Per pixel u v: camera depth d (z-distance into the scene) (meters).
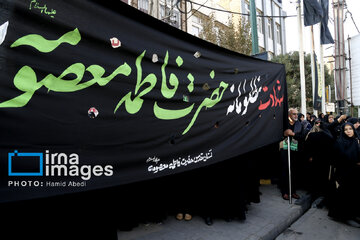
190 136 2.25
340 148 3.83
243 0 15.84
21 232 1.68
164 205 3.42
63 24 1.47
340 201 3.81
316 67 8.29
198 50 2.42
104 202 2.07
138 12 1.85
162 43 2.05
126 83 1.76
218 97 2.60
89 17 1.59
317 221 3.88
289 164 4.28
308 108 16.84
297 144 4.62
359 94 12.76
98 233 2.03
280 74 4.01
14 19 1.29
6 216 1.62
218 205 3.43
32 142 1.32
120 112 1.71
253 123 3.18
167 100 2.05
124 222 3.08
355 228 3.63
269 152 5.11
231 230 3.20
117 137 1.69
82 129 1.52
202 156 2.35
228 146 2.68
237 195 3.41
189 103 2.26
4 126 1.24
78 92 1.51
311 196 4.73
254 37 5.64
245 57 3.15
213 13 10.12
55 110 1.41
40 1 1.38
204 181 3.36
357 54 12.79
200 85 2.39
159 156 1.96
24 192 1.27
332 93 18.97
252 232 3.15
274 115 3.75
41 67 1.37
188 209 3.48
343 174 3.79
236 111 2.86
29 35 1.33
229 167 3.41
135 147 1.79
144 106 1.88
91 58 1.58
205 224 3.37
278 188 5.17
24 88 1.31
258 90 3.34
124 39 1.78
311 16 6.81
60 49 1.45
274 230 3.31
